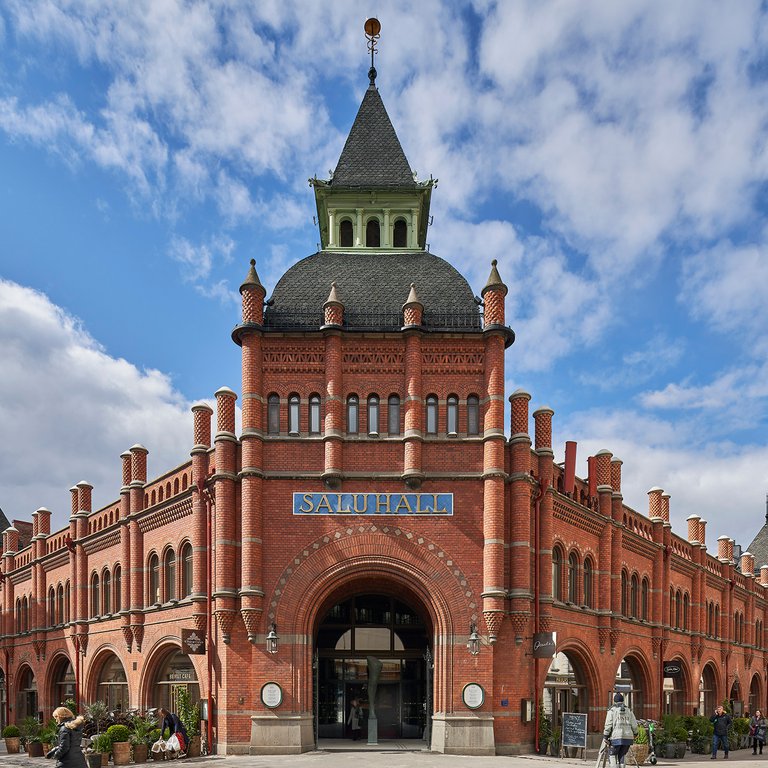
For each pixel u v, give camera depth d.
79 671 41.38
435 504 29.75
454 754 27.80
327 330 30.44
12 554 54.19
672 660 43.28
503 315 30.97
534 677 29.89
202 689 30.39
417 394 30.19
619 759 21.97
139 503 36.88
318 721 31.30
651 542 41.75
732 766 30.08
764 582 63.50
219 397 30.42
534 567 30.98
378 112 38.25
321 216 39.69
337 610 33.38
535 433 32.41
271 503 29.70
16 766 28.58
